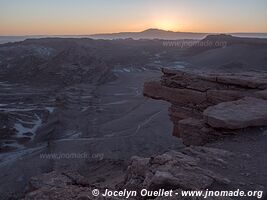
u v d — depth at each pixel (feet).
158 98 50.37
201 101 44.16
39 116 169.89
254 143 29.01
